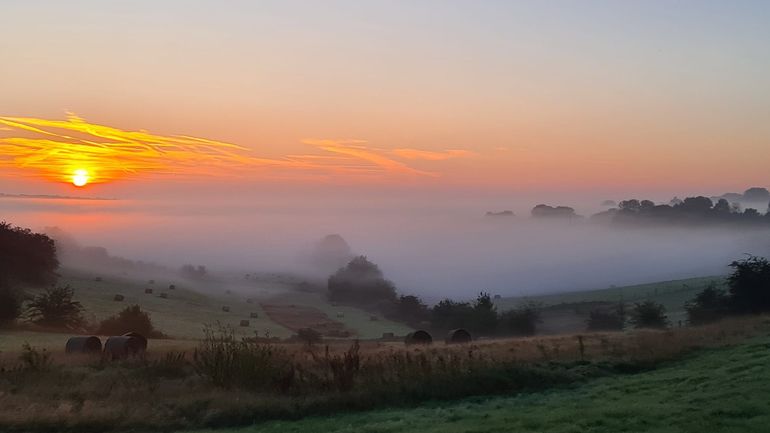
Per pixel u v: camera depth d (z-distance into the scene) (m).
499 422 12.64
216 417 14.88
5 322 44.31
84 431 13.88
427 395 16.92
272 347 22.20
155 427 14.27
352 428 13.44
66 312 49.50
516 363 19.45
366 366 19.16
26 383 18.14
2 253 62.84
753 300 46.94
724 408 11.73
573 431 11.24
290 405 15.72
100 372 20.47
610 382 17.66
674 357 20.86
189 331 55.50
